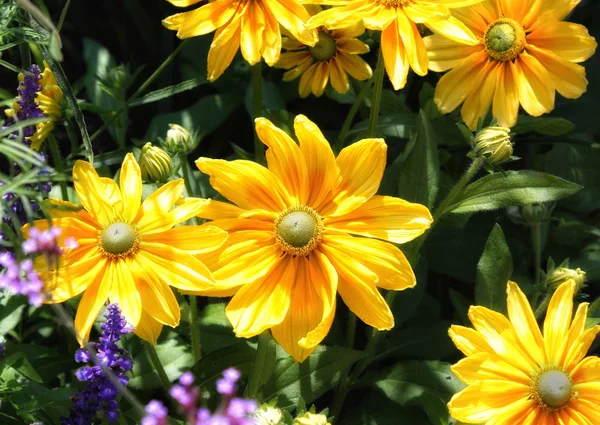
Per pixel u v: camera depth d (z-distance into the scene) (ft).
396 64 3.71
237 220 3.63
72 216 3.59
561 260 4.27
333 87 4.19
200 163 3.59
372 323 3.58
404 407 3.94
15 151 3.34
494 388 3.56
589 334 3.57
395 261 3.58
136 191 3.59
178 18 3.77
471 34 3.71
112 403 3.48
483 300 3.86
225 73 4.44
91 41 4.40
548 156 4.36
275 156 3.64
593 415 3.55
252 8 3.75
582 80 3.95
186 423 3.75
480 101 3.96
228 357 3.81
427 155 3.87
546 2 3.94
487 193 3.82
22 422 3.76
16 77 4.46
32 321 4.13
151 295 3.54
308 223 3.61
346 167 3.64
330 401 4.11
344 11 3.70
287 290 3.60
